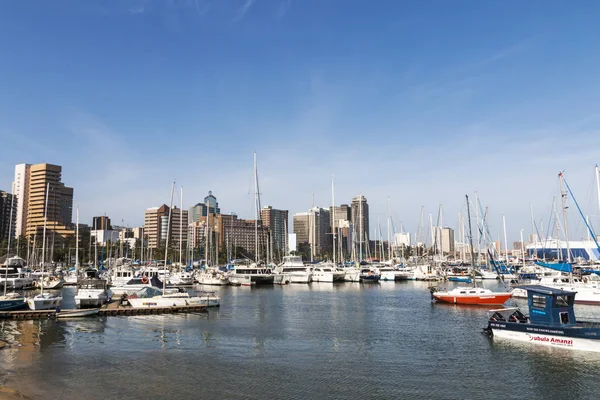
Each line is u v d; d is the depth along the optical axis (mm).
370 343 45656
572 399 30078
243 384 32406
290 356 40344
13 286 101375
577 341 40906
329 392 30922
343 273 135625
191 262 160750
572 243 134000
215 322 57812
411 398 29938
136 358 39312
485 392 31172
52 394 30141
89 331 51062
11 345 43938
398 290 108500
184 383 32562
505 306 74562
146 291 71000
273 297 91562
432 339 47500
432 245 160875
